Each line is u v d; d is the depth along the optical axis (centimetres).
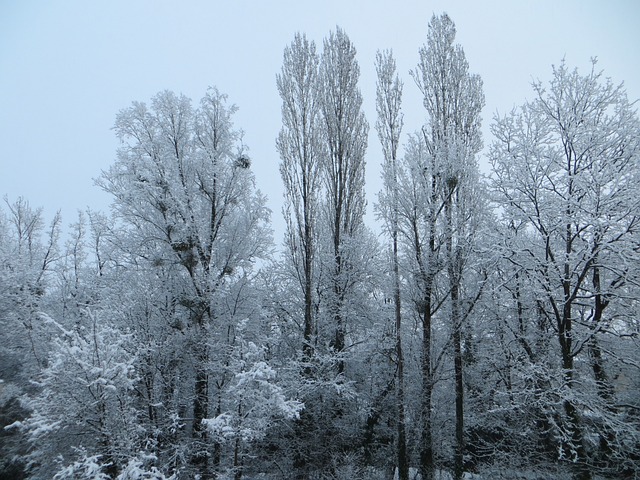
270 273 1399
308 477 1115
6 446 1039
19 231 1808
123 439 751
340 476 1050
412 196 1207
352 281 1370
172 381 1051
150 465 846
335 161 1513
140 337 1030
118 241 1145
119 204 1113
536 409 1015
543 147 1030
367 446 1230
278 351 1354
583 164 1018
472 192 1166
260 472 1141
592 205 925
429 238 1191
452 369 1159
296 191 1438
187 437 951
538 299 962
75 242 1538
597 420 947
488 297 1131
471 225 1150
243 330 1126
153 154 1112
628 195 867
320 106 1545
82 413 755
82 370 739
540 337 1067
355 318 1366
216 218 1205
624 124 976
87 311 821
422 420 1128
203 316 1059
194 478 867
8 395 1135
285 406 789
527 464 994
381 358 1280
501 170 1091
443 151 1202
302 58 1516
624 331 1008
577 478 899
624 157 955
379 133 1420
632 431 795
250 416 833
